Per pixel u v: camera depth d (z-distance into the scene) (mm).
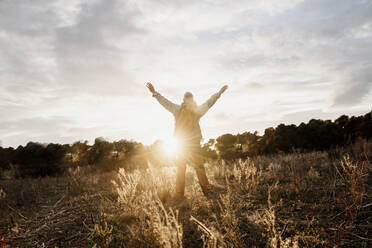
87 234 2994
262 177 4996
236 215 3135
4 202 4617
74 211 3865
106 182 6141
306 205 3211
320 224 2660
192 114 4230
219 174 5719
